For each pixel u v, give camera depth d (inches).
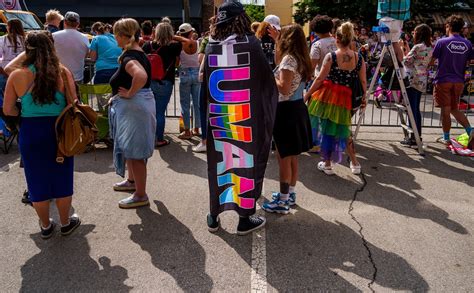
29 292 118.2
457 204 175.2
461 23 242.7
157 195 183.2
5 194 183.3
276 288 120.3
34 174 137.9
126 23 153.9
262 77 138.9
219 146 145.3
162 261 133.4
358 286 121.1
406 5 229.5
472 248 141.4
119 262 132.8
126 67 152.7
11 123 146.8
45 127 135.5
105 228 154.1
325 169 207.5
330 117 192.9
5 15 489.7
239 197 145.5
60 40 240.1
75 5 931.3
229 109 140.8
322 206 172.9
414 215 165.2
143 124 158.6
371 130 297.3
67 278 124.6
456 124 316.2
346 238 147.3
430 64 245.1
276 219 161.5
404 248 141.0
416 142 243.0
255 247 141.5
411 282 123.0
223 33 137.6
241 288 120.4
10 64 134.6
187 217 163.0
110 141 249.3
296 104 159.0
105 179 201.3
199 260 134.0
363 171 213.3
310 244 143.5
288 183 164.6
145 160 167.3
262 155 144.8
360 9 712.4
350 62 188.9
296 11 829.2
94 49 250.4
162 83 239.9
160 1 934.4
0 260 133.6
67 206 145.4
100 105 246.4
